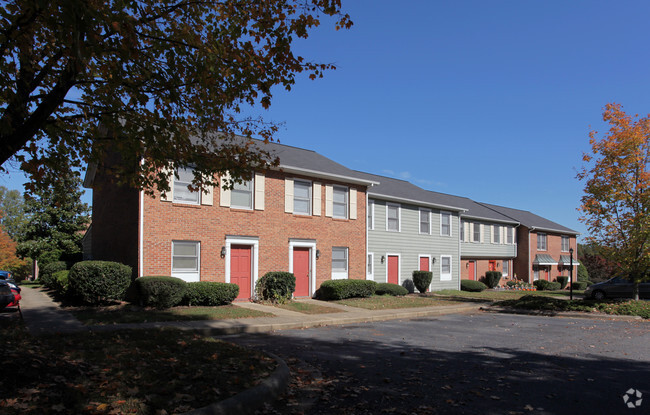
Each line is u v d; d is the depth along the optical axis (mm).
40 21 5738
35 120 5977
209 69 6918
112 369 5637
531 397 5789
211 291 14367
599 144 17625
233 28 7066
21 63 5852
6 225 44188
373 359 8039
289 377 6426
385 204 24281
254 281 16625
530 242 37719
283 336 10609
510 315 16938
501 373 7090
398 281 24766
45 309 12734
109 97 7070
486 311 18484
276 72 7328
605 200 17641
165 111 7195
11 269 39125
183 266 14898
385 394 5832
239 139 18375
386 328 12391
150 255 14055
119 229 15977
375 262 23359
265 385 5492
